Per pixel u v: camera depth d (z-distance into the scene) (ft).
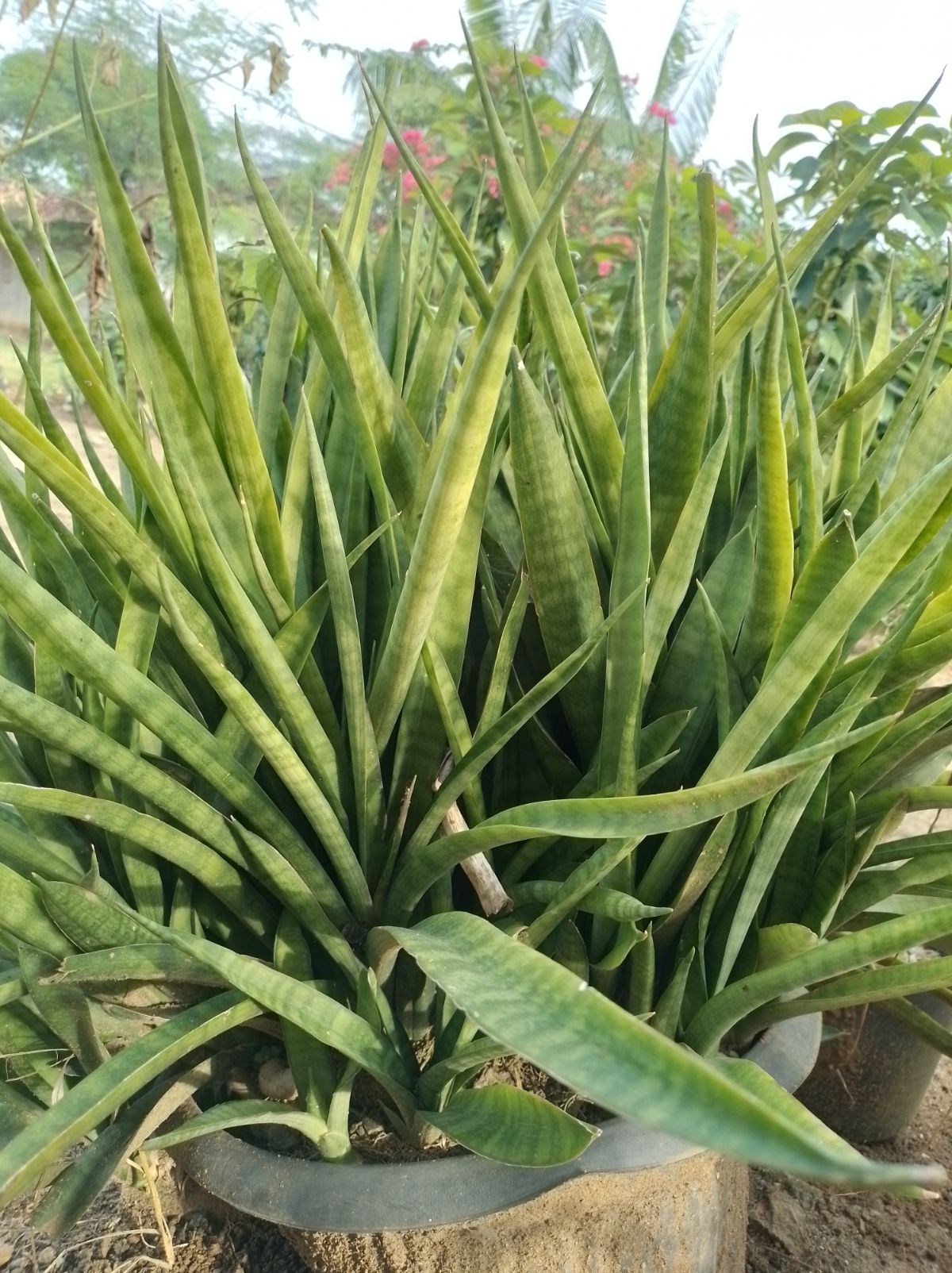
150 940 2.01
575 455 2.38
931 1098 4.16
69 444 2.12
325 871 2.18
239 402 1.89
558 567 2.02
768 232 2.28
